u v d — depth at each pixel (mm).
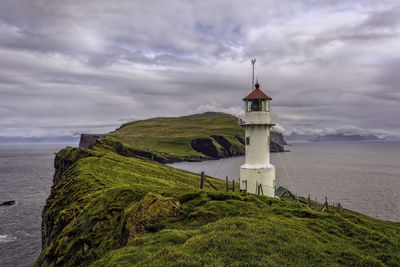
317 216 19625
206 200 22203
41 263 28484
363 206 77812
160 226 18516
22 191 105250
